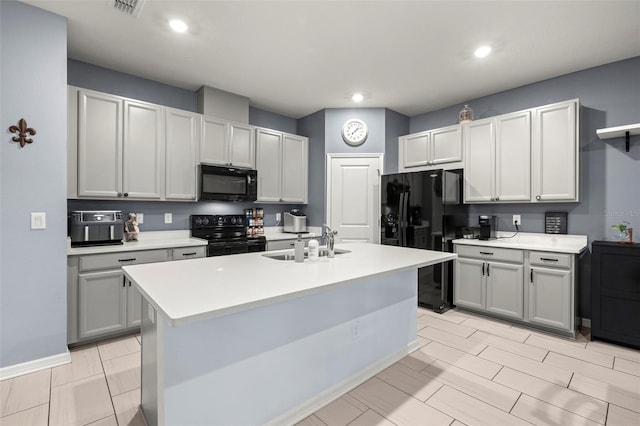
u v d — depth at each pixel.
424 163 4.07
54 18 2.22
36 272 2.15
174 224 3.51
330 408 1.78
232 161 3.65
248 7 2.18
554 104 3.01
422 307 3.64
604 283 2.63
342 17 2.29
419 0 2.10
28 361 2.12
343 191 4.31
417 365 2.27
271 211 4.47
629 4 2.10
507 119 3.32
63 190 2.25
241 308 1.10
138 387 1.96
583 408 1.76
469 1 2.10
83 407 1.75
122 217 2.89
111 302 2.60
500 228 3.61
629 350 2.49
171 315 0.97
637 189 2.79
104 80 3.08
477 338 2.74
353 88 3.61
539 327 2.94
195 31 2.48
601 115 2.97
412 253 2.31
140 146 2.99
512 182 3.28
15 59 2.07
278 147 4.17
